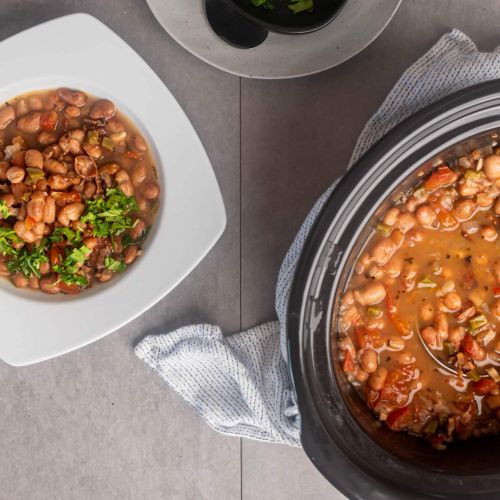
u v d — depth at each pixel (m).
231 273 1.03
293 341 0.87
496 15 1.03
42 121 0.99
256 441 1.04
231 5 0.94
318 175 1.03
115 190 0.98
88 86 0.99
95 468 1.04
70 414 1.03
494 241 0.91
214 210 0.99
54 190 0.98
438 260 0.91
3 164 0.98
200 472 1.04
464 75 0.96
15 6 1.01
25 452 1.03
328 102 1.02
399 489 0.87
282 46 1.00
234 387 1.02
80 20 0.98
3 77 0.98
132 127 1.00
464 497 0.88
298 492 1.04
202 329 1.01
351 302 0.91
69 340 0.99
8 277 0.99
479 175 0.90
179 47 1.02
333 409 0.89
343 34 1.00
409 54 1.02
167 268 0.99
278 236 1.03
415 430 0.93
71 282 0.98
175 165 0.99
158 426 1.04
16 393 1.03
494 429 0.93
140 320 1.03
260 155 1.03
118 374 1.03
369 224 0.89
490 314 0.92
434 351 0.92
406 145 0.86
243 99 1.03
